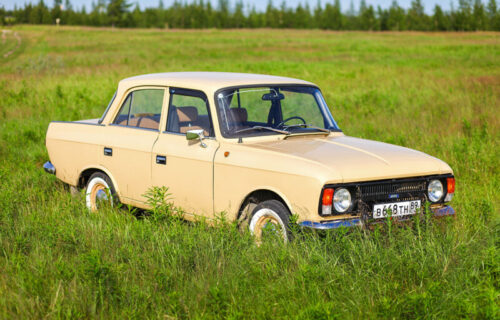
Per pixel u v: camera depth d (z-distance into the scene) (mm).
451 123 14469
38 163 11617
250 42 77938
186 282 5133
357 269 5199
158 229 6359
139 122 7508
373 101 19156
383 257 5418
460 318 4508
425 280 5129
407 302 4633
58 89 20516
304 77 29484
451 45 63656
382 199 5977
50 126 8711
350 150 6328
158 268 5312
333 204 5660
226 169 6395
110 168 7703
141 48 65188
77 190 8383
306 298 4754
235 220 6312
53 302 4695
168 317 4609
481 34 105375
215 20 195375
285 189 5852
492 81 24031
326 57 49469
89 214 7109
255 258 5555
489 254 5332
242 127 6684
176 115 7070
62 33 111625
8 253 5941
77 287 4965
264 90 7047
